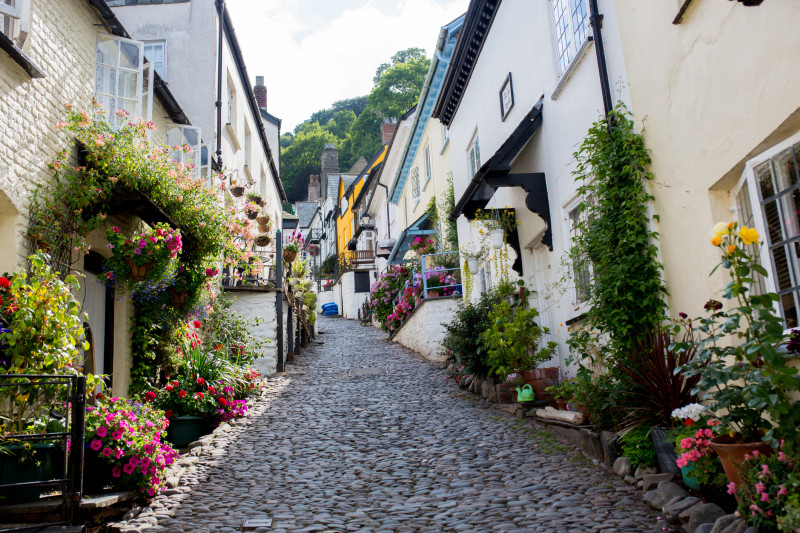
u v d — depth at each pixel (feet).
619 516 16.83
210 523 17.99
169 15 53.36
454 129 55.01
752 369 14.62
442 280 57.88
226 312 44.01
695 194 20.01
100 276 27.58
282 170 222.48
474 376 38.24
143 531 17.35
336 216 171.73
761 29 16.30
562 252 31.04
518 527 16.74
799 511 11.94
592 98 27.37
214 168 49.39
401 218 96.84
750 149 17.07
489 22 43.24
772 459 13.46
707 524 14.39
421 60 174.40
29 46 23.16
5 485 16.29
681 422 19.07
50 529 16.07
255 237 48.42
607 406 22.30
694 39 19.49
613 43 25.16
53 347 19.66
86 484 18.83
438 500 19.72
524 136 33.27
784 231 16.57
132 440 19.54
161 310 33.19
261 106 96.27
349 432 29.84
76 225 25.66
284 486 21.84
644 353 20.62
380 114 181.06
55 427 18.61
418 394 39.34
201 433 29.94
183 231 31.63
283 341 51.11
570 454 23.29
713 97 18.71
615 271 22.98
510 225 38.19
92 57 28.32
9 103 21.67
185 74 52.26
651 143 22.65
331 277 158.61
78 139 26.43
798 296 16.16
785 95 15.51
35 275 20.68
